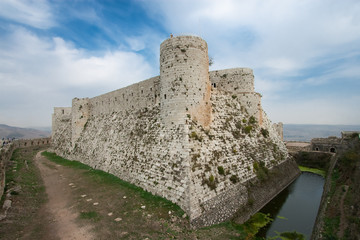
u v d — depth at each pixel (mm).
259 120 34438
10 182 23906
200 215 17422
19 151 52344
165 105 23891
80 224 16141
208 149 22406
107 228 15508
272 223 20328
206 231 16156
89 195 22062
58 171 32938
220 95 31594
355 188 17281
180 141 21312
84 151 40188
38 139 63500
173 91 23125
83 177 29094
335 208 16469
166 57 23844
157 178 21641
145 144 25688
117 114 38125
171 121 23125
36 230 15305
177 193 18922
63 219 17016
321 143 53375
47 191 23766
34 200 20766
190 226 16219
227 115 29703
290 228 19438
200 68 23719
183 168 19562
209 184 19875
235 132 28578
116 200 20422
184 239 14578
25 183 25125
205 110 24094
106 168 31344
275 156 33031
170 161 21172
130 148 28359
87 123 46750
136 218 16875
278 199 26641
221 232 16344
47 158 45125
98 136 38844
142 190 22484
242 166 25094
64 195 22391
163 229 15492
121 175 27250
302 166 46625
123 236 14492
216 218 18219
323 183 33469
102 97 43719
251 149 28844
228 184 21781
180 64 23047
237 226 18234
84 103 47344
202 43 24188
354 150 23438
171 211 17641
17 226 15570
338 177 24125
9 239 13867
